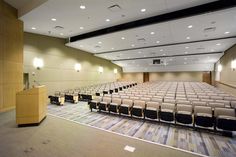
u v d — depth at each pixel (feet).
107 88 38.42
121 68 73.72
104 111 20.68
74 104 26.96
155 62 54.75
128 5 17.07
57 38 34.50
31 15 20.04
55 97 26.61
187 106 15.44
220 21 19.72
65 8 17.75
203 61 54.49
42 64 30.89
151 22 20.85
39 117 14.66
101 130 13.55
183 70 61.82
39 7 17.67
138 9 18.16
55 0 15.90
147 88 34.06
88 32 28.35
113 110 18.52
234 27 22.02
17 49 21.49
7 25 19.85
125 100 18.93
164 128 14.32
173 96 22.34
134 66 69.72
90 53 47.39
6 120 15.79
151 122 16.11
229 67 36.29
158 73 72.08
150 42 32.12
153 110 15.61
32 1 18.47
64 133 12.62
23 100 13.94
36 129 13.42
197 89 31.14
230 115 13.66
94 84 49.83
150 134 12.79
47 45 32.01
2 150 9.62
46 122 15.65
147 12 19.07
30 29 26.27
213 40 29.07
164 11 18.85
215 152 9.89
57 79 34.63
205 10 17.04
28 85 28.30
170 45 34.06
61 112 20.58
